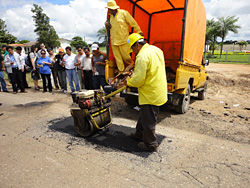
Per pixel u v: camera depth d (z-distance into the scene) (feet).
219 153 9.48
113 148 9.75
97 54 18.53
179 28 19.62
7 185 6.82
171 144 10.39
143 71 8.02
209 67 55.16
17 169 7.81
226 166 8.32
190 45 14.76
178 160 8.74
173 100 15.35
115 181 7.14
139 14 18.94
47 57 24.43
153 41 21.83
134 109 17.54
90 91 10.66
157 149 9.73
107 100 12.09
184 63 13.89
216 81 34.45
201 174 7.71
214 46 133.59
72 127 12.58
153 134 9.13
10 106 17.81
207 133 12.15
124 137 11.14
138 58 8.12
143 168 8.03
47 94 23.53
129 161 8.55
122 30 14.47
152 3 17.66
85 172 7.66
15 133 11.55
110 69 16.30
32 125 12.90
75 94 10.67
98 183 7.00
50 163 8.28
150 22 21.31
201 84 21.26
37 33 149.48
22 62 24.21
